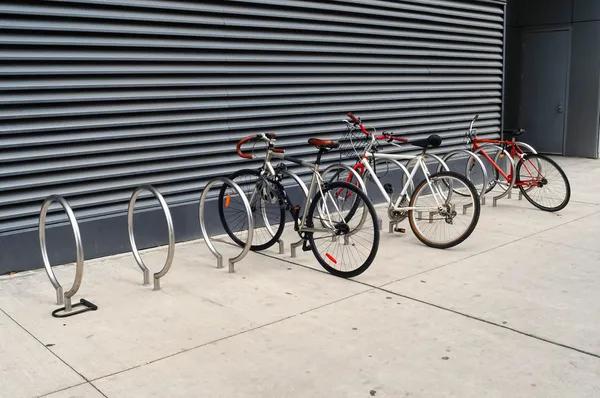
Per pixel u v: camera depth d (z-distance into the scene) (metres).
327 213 5.15
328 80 7.14
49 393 3.08
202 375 3.27
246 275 5.00
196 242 6.07
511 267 5.17
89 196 5.46
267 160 5.57
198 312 4.18
